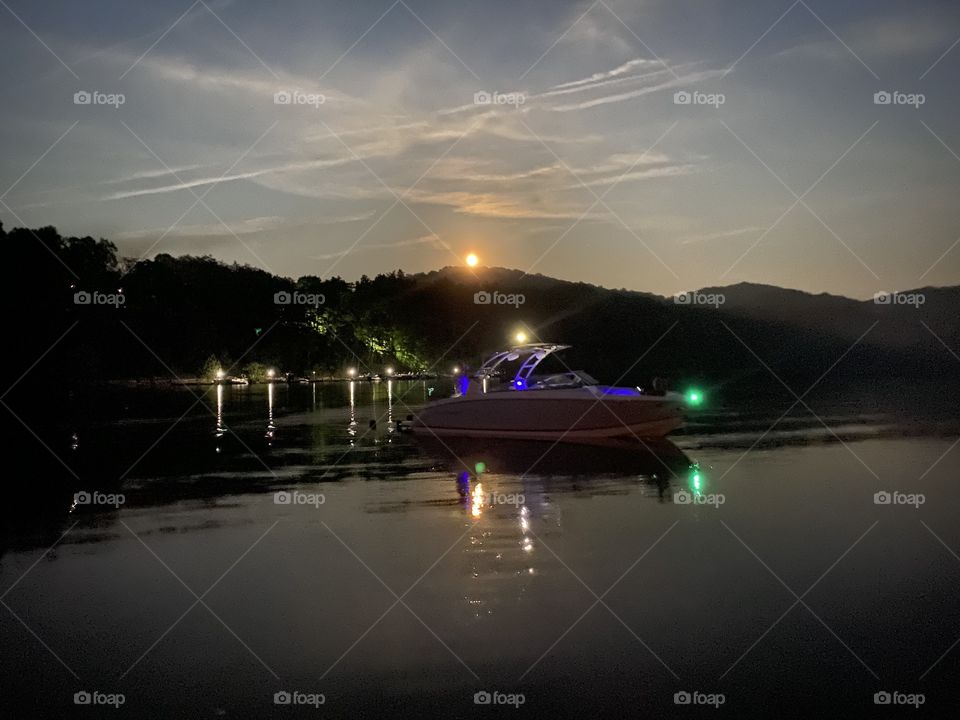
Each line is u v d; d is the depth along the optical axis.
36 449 21.97
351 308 89.25
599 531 11.50
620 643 7.52
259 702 6.54
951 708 6.36
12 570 10.01
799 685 6.70
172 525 12.31
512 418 22.59
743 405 36.12
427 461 18.97
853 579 9.27
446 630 7.84
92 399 46.28
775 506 13.15
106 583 9.45
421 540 11.13
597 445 21.44
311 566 9.98
